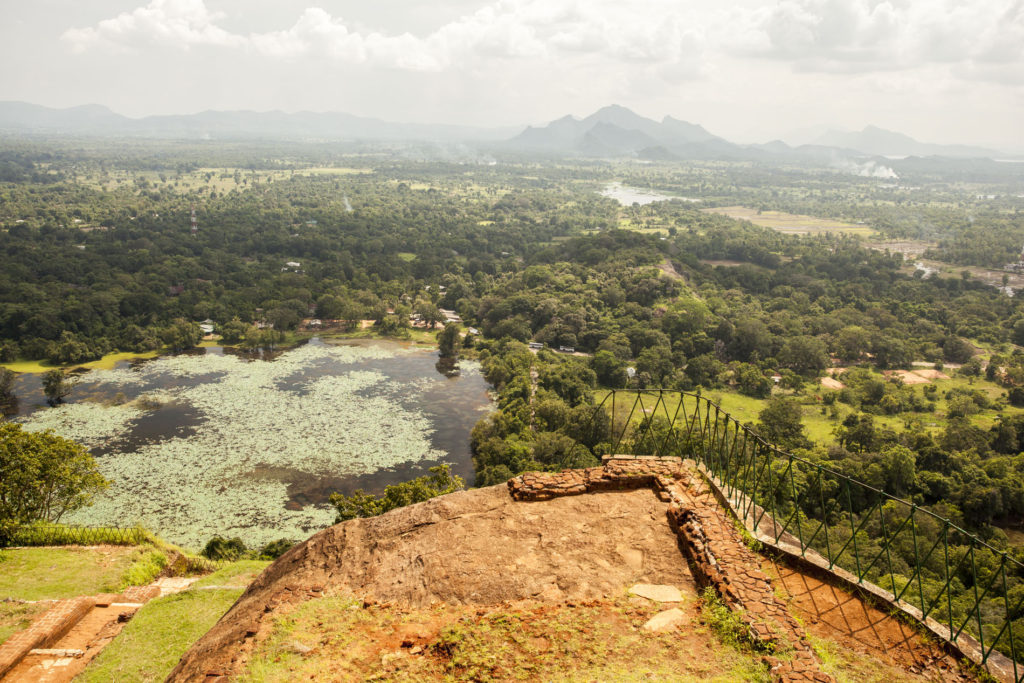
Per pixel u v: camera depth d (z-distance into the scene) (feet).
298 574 53.78
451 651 42.50
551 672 40.16
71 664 59.00
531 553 53.31
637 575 50.57
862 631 45.93
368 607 48.16
